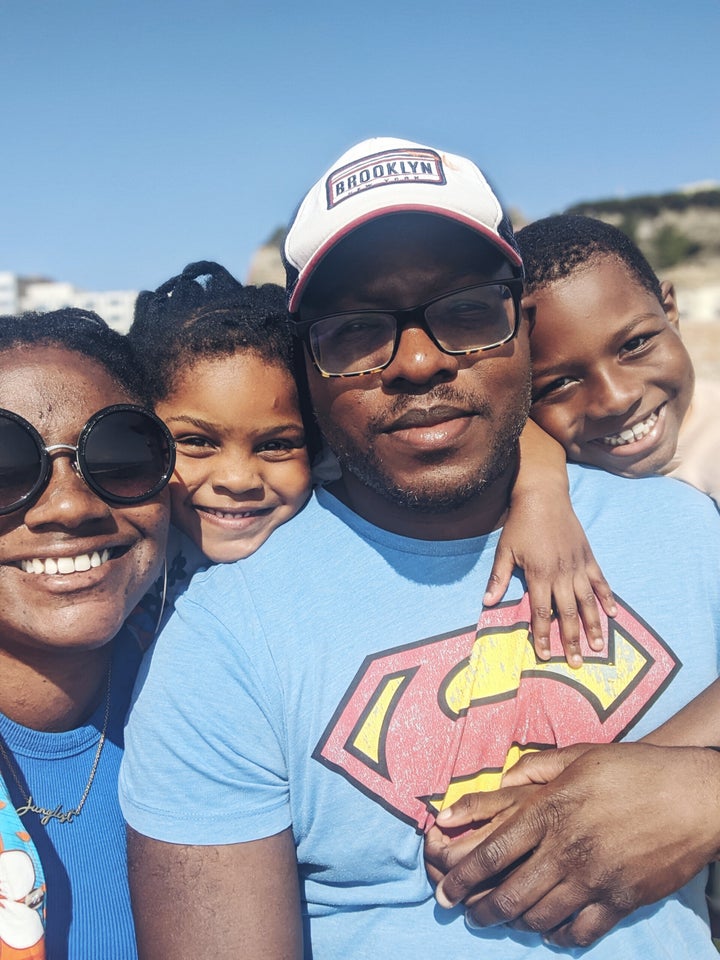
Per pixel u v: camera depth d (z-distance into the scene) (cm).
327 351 51
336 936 49
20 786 50
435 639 51
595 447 74
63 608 49
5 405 48
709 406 77
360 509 55
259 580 52
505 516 56
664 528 56
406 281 49
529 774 49
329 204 50
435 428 50
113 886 51
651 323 71
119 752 54
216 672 50
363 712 49
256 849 48
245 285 72
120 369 54
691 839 46
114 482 50
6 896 45
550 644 52
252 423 62
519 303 52
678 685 52
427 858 48
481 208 50
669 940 49
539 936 47
